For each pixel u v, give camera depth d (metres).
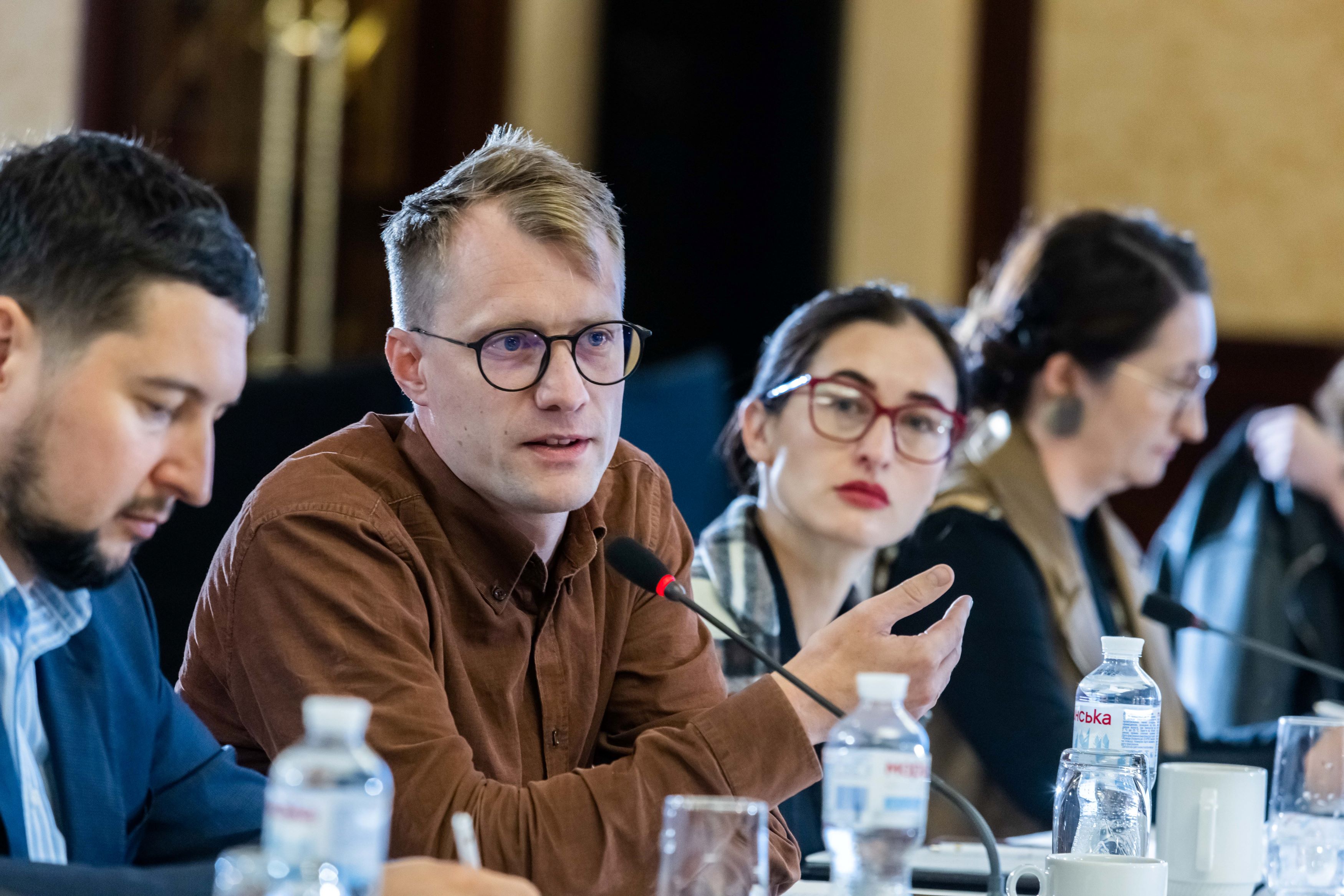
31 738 5.20
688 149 19.02
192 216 4.66
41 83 16.59
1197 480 13.44
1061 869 5.28
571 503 5.97
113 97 16.62
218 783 5.71
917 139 18.45
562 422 5.92
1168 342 9.31
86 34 16.55
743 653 7.86
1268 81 17.97
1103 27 18.17
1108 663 6.73
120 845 5.34
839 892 4.64
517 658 6.23
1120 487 9.62
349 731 3.73
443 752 5.50
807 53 18.84
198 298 4.63
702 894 4.33
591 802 5.46
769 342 8.52
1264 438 12.75
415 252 6.12
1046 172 18.25
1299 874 6.23
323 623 5.66
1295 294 17.89
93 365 4.55
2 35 16.59
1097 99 18.19
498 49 17.61
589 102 18.83
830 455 7.98
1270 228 17.95
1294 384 17.83
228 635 5.90
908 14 18.47
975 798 8.52
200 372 4.64
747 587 7.97
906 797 4.59
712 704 6.64
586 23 18.72
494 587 6.16
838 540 8.00
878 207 18.58
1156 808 7.77
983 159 18.33
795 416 8.08
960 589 8.69
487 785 5.50
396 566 5.82
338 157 17.27
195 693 6.25
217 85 16.91
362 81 17.31
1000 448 9.23
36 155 4.64
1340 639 12.36
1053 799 8.22
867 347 8.06
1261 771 6.11
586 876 5.40
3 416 4.56
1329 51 17.84
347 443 6.22
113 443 4.57
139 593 5.71
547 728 6.30
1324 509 12.49
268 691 5.72
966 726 8.49
